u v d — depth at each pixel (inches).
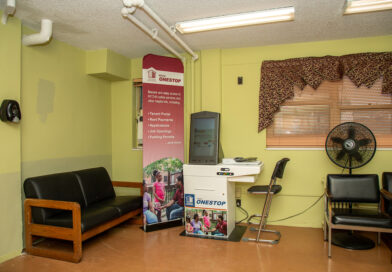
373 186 126.9
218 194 137.8
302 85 151.9
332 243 129.0
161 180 151.6
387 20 125.4
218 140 141.6
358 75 144.1
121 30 135.7
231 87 166.2
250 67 163.0
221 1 107.8
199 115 146.3
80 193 140.6
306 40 151.7
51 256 116.5
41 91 136.9
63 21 125.0
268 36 145.4
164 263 110.9
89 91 169.8
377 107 144.6
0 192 112.7
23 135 127.6
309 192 153.5
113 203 141.3
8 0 100.5
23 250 123.2
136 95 190.4
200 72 169.9
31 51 131.5
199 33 140.6
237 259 113.8
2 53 113.4
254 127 162.6
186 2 108.4
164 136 153.4
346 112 149.4
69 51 154.5
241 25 126.9
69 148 154.1
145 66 149.7
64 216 120.1
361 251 120.3
